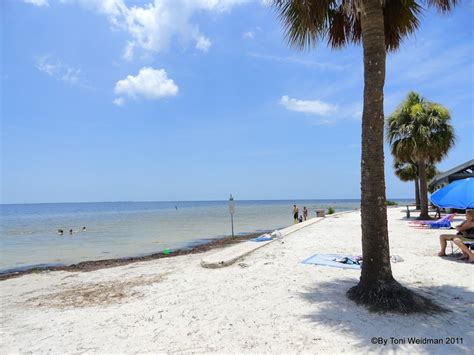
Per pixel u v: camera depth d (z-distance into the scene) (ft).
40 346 15.60
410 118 70.85
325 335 15.19
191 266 33.78
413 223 65.92
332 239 46.62
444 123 69.56
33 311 22.12
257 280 25.32
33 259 54.19
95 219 172.24
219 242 64.95
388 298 17.92
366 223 19.31
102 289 27.09
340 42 24.21
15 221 168.14
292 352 13.73
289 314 17.93
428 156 71.82
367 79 19.27
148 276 31.01
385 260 18.86
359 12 20.59
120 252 58.70
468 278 24.23
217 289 23.44
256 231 89.86
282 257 34.09
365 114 19.38
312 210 233.96
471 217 30.91
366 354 13.35
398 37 23.25
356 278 25.00
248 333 15.78
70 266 44.93
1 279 37.99
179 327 16.88
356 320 16.69
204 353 13.94
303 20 20.70
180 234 86.38
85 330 17.29
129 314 19.34
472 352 13.35
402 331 15.33
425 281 23.66
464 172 84.58
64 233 96.73
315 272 27.12
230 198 69.87
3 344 16.11
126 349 14.67
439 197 29.91
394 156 75.00
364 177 19.47
